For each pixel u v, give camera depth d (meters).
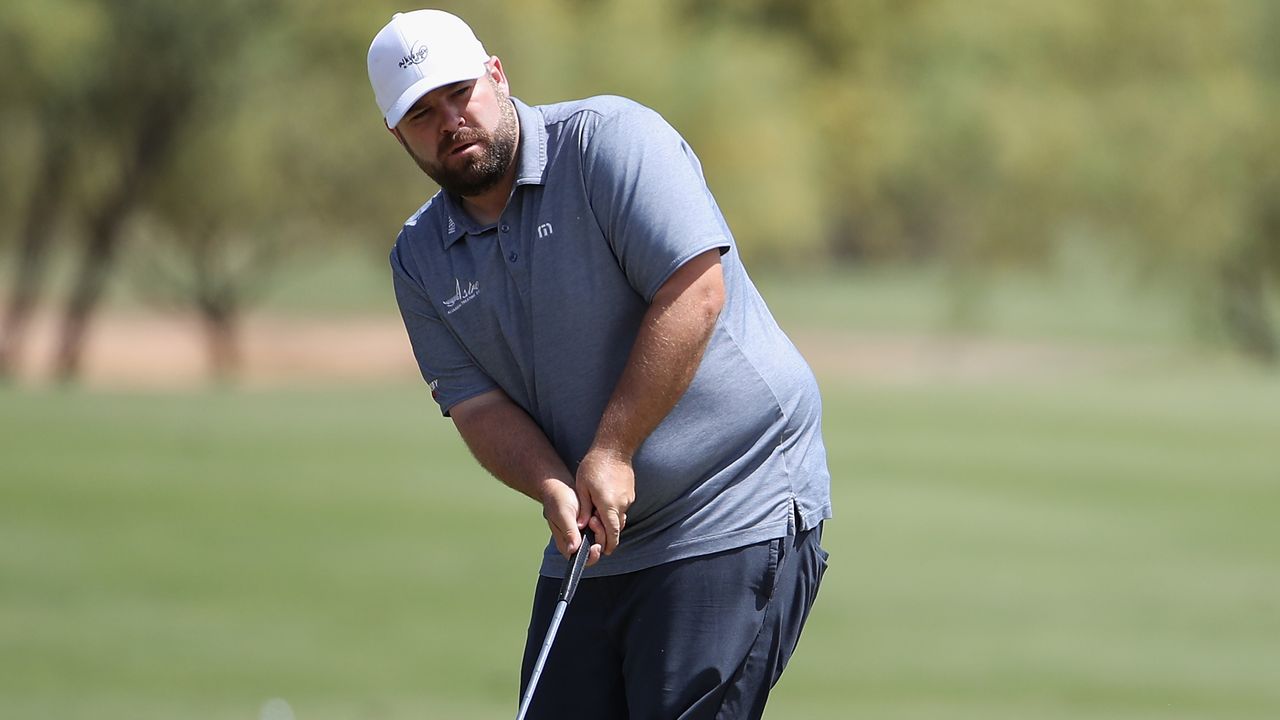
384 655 28.92
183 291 112.81
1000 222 127.56
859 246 188.62
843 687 26.81
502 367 12.95
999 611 34.28
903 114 134.50
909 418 78.12
